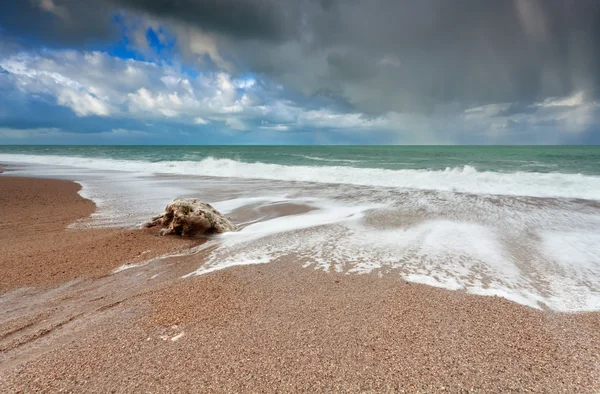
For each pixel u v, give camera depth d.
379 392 2.50
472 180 15.05
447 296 4.27
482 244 6.63
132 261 5.79
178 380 2.63
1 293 4.47
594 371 2.77
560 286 4.68
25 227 8.03
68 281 4.91
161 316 3.72
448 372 2.73
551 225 8.05
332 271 5.21
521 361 2.90
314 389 2.53
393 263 5.59
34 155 44.97
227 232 7.74
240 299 4.14
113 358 2.94
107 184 16.08
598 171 18.45
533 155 34.28
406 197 11.94
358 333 3.33
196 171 21.78
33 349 3.13
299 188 14.47
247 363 2.84
